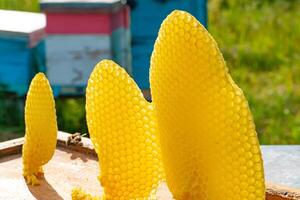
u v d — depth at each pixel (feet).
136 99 2.05
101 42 6.15
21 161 2.81
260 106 7.13
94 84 2.07
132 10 6.48
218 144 1.79
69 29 6.15
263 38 9.09
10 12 6.72
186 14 1.84
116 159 2.06
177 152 1.90
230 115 1.77
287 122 6.81
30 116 2.50
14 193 2.49
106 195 2.11
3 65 6.27
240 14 10.10
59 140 2.94
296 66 8.34
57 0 6.07
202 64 1.80
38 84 2.48
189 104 1.83
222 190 1.81
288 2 10.60
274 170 3.01
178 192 1.93
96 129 2.08
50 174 2.65
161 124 1.93
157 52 1.90
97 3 5.99
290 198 2.37
